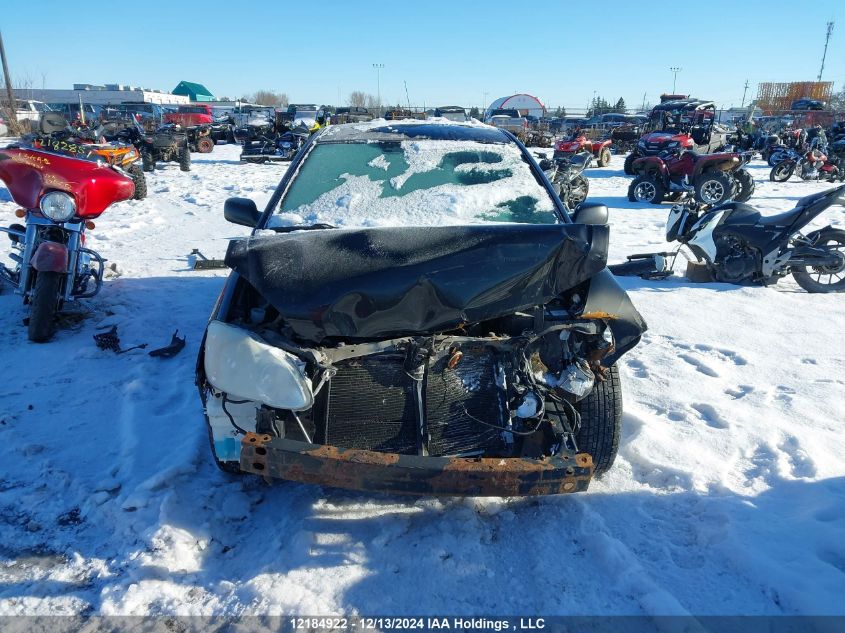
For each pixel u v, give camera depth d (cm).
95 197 439
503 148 391
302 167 369
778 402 359
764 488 278
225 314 258
